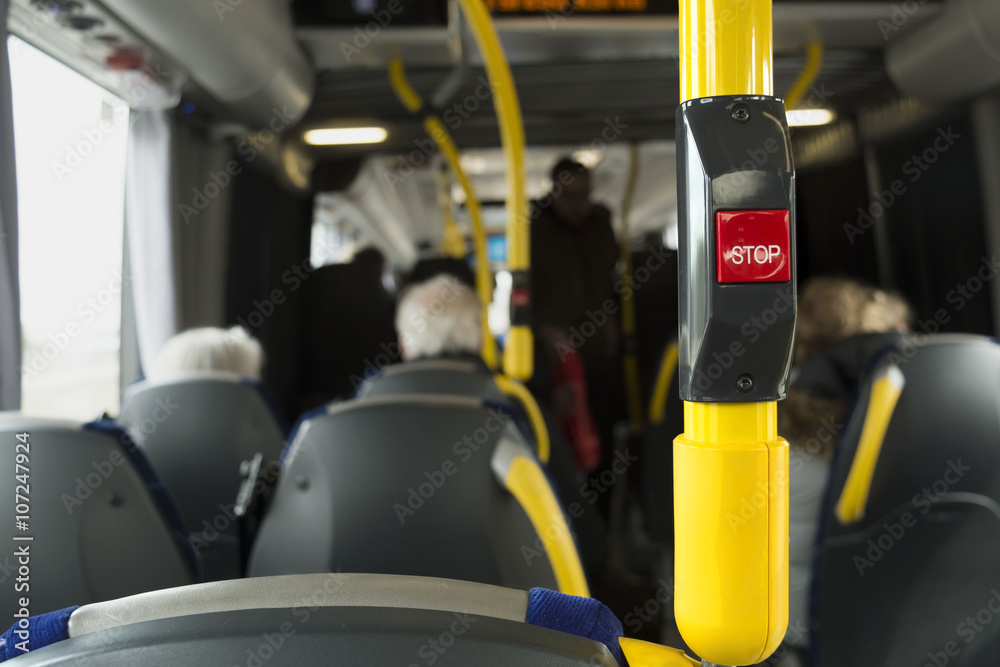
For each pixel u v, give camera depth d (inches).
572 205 169.0
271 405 83.0
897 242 168.9
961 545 63.5
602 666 17.1
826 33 129.3
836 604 66.4
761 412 18.7
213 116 129.8
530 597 19.2
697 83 18.4
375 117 155.4
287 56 117.7
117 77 102.8
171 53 98.3
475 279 174.7
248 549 58.2
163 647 16.7
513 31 122.6
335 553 49.3
